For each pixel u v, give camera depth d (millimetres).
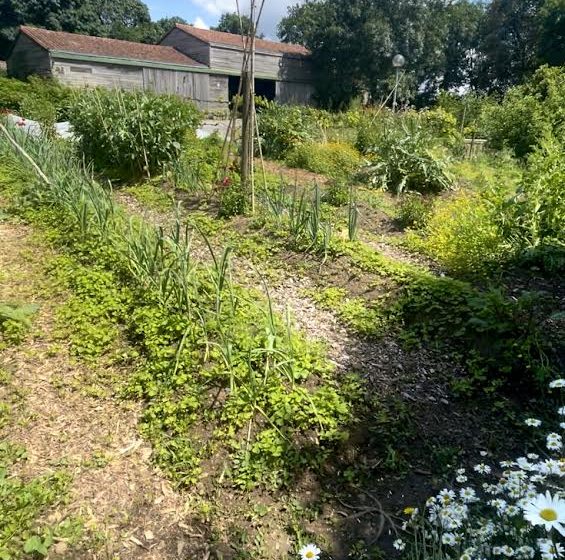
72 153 8414
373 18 30219
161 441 2822
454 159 9648
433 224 6457
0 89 16016
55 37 23078
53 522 2311
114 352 3578
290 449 2758
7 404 3023
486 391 3266
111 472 2625
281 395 3021
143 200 7305
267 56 30109
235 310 3812
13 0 35562
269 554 2277
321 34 30953
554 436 2221
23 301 4215
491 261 5156
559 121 10508
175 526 2379
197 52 27969
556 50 28781
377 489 2633
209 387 3145
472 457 2812
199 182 7641
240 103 7469
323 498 2561
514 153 10828
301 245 5434
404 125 9492
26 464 2613
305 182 8578
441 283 4398
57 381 3244
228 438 2826
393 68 31781
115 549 2236
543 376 3168
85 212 5223
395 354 3768
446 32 34281
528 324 3529
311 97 32969
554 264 4949
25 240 5496
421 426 3031
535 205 5383
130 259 4367
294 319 4211
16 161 7734
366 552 2273
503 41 35469
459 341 3801
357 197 7695
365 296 4590
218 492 2555
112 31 43719
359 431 2934
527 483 2070
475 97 16578
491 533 1915
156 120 8305
